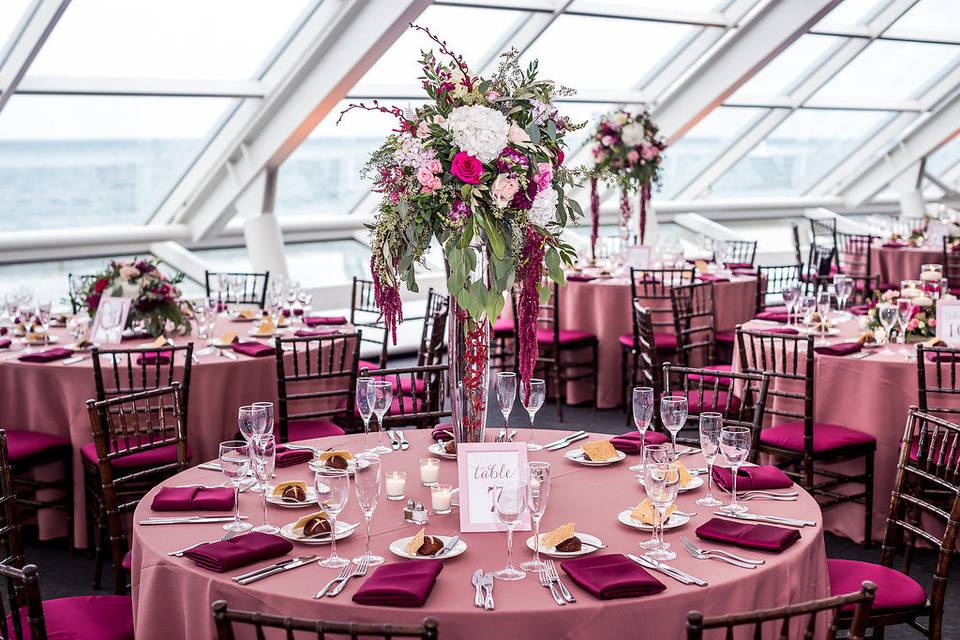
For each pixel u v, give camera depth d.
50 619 2.62
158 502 2.70
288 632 1.79
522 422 6.78
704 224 12.39
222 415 4.71
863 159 13.30
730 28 9.22
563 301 7.21
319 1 6.93
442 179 2.66
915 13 10.40
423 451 3.28
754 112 11.36
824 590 2.55
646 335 5.37
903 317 4.75
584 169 2.96
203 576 2.25
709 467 2.76
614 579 2.12
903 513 4.09
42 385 4.56
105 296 5.20
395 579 2.14
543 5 7.88
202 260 9.02
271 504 2.77
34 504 4.48
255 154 8.02
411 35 7.86
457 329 2.80
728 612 2.18
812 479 4.30
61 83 6.64
